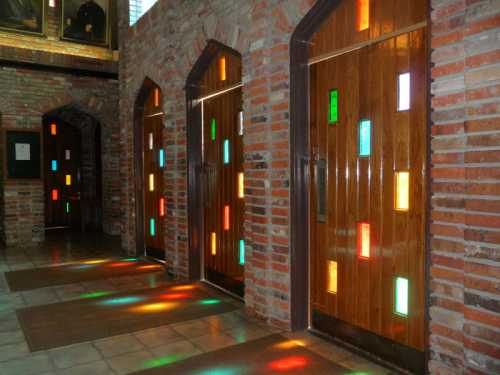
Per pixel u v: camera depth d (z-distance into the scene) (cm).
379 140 336
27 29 864
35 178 896
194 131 575
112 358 348
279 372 321
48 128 1103
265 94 406
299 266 401
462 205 257
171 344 374
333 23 368
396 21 317
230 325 417
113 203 1007
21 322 432
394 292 329
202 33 508
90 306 480
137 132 753
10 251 818
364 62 345
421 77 304
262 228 417
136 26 701
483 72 241
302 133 395
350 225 363
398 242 325
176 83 585
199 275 587
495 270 239
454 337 266
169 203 611
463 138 255
